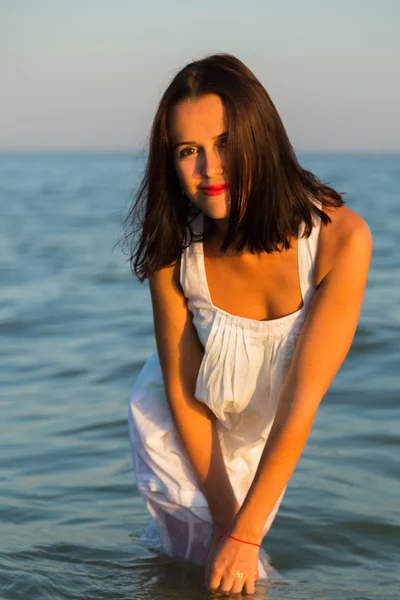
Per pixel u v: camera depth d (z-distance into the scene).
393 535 3.42
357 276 2.68
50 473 4.17
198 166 2.54
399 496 3.82
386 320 8.12
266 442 2.77
